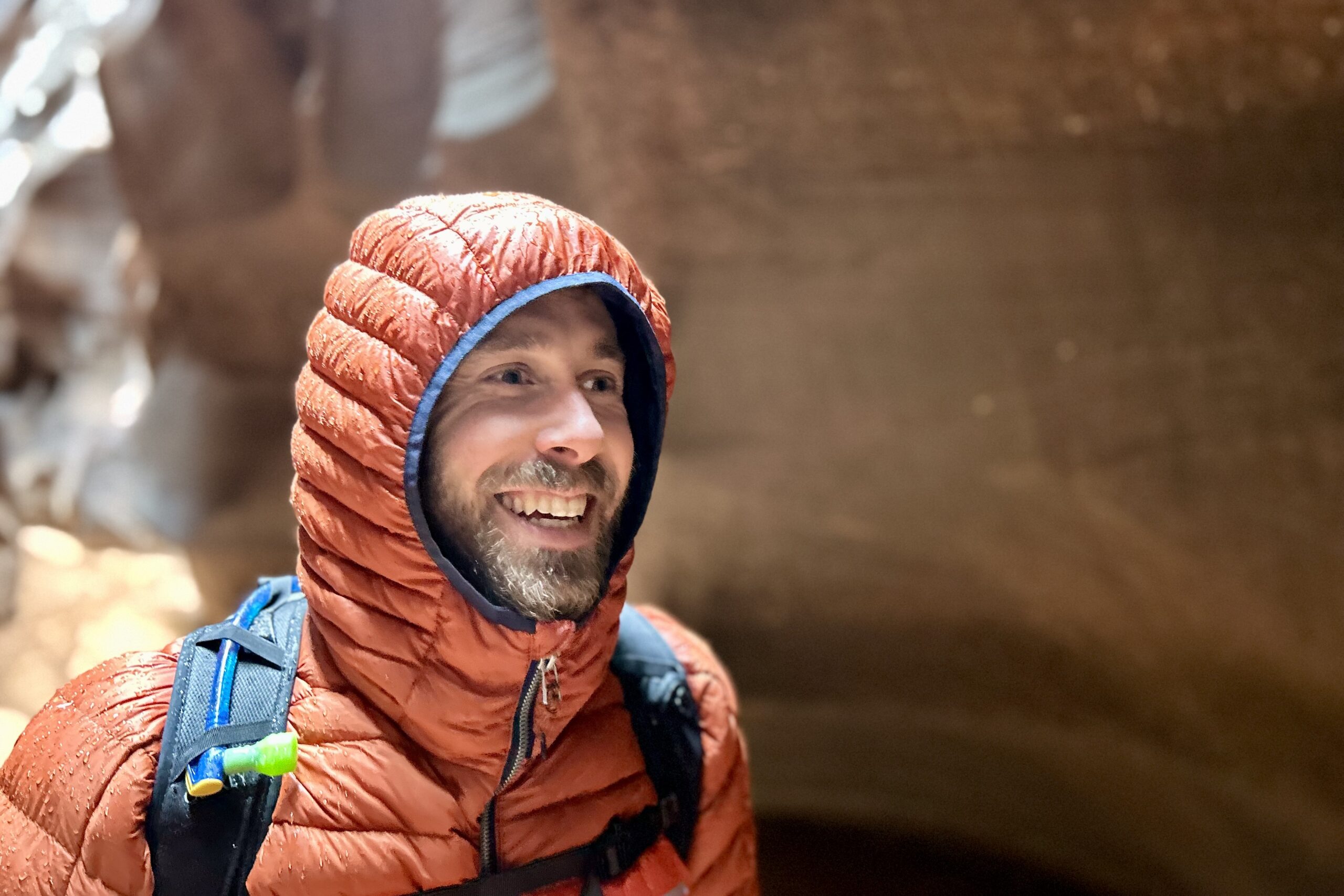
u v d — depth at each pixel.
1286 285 1.87
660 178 2.61
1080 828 2.86
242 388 4.15
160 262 4.10
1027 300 2.27
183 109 3.86
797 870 3.16
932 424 2.55
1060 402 2.29
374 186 3.47
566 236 0.87
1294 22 1.69
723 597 3.23
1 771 0.85
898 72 2.18
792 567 3.06
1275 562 2.00
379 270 0.86
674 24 2.36
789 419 2.76
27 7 5.09
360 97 3.41
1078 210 2.12
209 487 4.11
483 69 3.00
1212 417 2.04
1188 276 2.00
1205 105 1.85
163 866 0.78
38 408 4.63
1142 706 2.50
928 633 2.96
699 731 1.01
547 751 0.91
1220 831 2.36
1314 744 2.06
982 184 2.22
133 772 0.79
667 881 0.92
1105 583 2.41
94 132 4.59
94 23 4.84
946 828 3.22
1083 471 2.29
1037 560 2.55
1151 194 2.00
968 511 2.61
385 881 0.81
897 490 2.70
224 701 0.81
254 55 3.75
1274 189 1.84
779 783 3.48
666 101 2.48
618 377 0.96
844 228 2.46
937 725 3.09
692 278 2.70
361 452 0.82
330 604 0.85
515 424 0.86
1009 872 3.04
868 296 2.51
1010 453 2.43
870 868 3.14
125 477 4.28
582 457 0.87
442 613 0.84
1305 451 1.90
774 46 2.28
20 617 4.71
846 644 3.13
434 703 0.84
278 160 3.79
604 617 0.91
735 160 2.49
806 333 2.63
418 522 0.81
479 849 0.87
